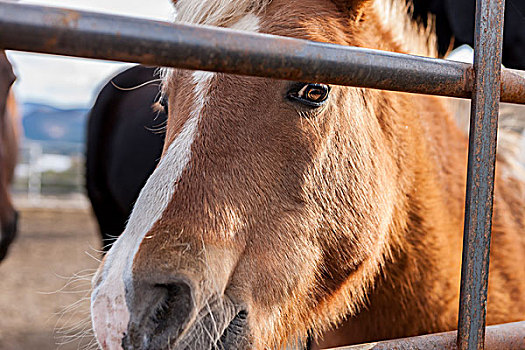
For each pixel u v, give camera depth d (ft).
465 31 7.66
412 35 6.09
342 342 6.42
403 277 5.83
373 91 5.14
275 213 4.25
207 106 4.11
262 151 4.15
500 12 3.51
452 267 6.02
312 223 4.48
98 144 10.69
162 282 3.58
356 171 4.80
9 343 12.67
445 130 6.29
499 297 6.23
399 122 5.44
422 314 5.97
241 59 2.69
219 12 4.34
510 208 6.84
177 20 4.62
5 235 11.99
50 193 44.14
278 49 2.77
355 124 4.79
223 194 3.97
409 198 5.69
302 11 4.50
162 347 3.57
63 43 2.32
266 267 4.20
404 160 5.50
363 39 4.96
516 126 7.79
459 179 6.24
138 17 2.50
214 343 3.80
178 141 4.12
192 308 3.61
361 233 4.94
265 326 4.29
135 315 3.52
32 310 15.51
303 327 4.87
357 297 5.50
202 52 2.59
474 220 3.57
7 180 13.06
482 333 3.64
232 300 3.99
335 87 4.51
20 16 2.22
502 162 7.20
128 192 9.48
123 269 3.67
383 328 6.13
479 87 3.50
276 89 4.17
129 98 9.80
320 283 4.83
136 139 9.11
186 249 3.71
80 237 26.78
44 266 20.66
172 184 3.95
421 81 3.30
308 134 4.32
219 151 4.03
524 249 6.64
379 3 5.41
